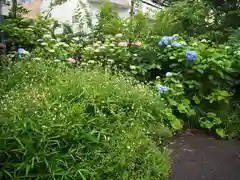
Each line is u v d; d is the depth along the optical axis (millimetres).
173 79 3781
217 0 6355
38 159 1682
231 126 3682
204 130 3715
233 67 4020
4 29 4820
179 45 4043
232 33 5441
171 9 6180
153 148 2395
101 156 1916
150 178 2158
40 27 5398
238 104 4117
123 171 2016
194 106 3867
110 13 5957
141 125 2545
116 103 2508
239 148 3195
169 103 3578
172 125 3379
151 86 3742
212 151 3045
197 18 5887
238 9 6234
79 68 3525
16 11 6000
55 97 2273
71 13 7977
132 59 4199
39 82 2748
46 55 4023
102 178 1911
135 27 5383
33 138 1766
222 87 4004
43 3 7988
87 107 2266
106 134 2059
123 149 2033
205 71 3861
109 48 4223
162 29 5559
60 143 1840
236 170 2627
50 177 1707
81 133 1925
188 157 2840
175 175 2459
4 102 2166
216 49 4254
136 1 7109
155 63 4133
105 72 3123
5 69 3234
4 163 1696
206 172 2553
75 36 5625
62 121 1923
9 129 1770
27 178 1693
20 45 4832
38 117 1903
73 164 1806
